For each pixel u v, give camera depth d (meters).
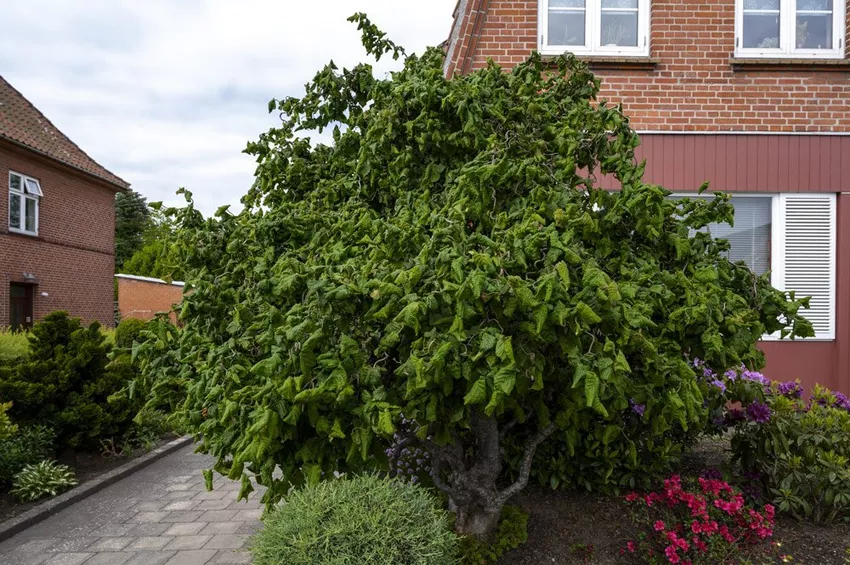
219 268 3.17
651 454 4.05
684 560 3.25
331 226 3.28
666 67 6.54
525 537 3.38
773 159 6.51
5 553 3.99
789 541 3.48
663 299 2.76
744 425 4.07
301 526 2.45
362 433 2.12
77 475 5.61
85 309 18.92
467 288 2.10
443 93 3.30
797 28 6.61
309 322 2.15
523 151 3.16
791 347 6.49
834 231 6.54
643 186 2.73
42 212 16.92
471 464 3.68
